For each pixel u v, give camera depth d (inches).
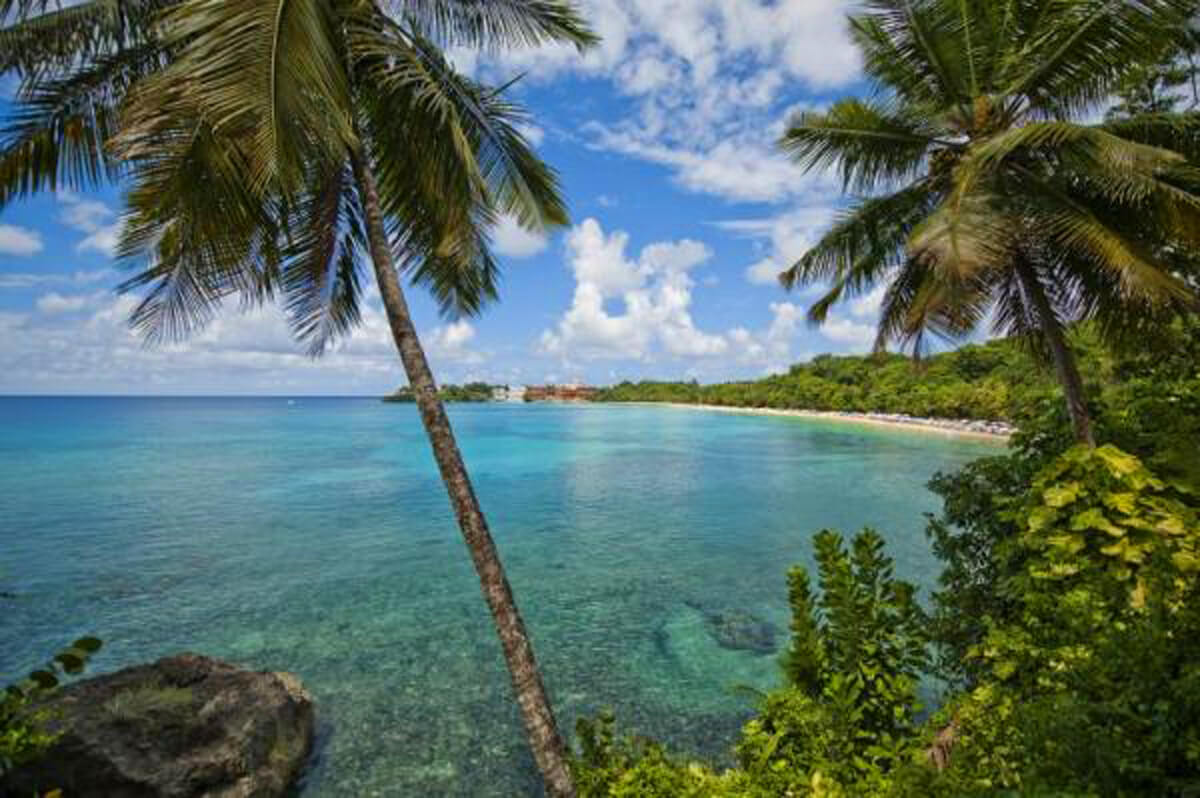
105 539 669.9
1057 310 328.5
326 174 245.4
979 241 253.1
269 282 257.8
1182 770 94.9
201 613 458.6
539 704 203.8
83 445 1736.0
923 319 298.2
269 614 458.3
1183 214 249.6
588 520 800.9
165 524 748.0
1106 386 376.2
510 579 551.5
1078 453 225.1
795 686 180.2
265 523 765.3
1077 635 144.3
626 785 179.8
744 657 390.0
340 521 783.7
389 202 264.5
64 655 129.6
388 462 1403.8
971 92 319.9
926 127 331.9
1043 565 200.4
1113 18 267.3
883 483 1081.4
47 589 504.7
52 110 195.2
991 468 276.1
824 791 140.0
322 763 277.0
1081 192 291.7
